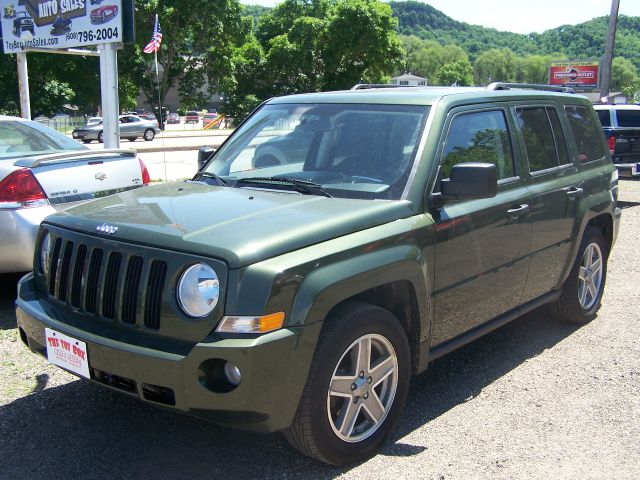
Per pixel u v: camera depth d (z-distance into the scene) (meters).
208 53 50.50
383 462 3.46
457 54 175.12
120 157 6.29
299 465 3.42
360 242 3.28
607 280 7.10
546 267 4.88
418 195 3.69
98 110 59.81
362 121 4.14
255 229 3.13
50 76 44.47
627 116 13.94
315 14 55.25
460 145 4.07
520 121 4.69
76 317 3.39
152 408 4.04
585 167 5.41
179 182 4.37
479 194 3.59
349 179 3.86
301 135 4.29
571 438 3.73
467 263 4.00
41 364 4.64
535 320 5.79
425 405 4.14
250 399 2.89
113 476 3.29
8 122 6.64
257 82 50.53
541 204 4.64
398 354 3.55
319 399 3.11
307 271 3.03
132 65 48.19
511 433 3.78
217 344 2.86
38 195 5.51
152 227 3.22
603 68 20.72
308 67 48.34
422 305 3.65
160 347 2.98
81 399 4.14
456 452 3.57
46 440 3.64
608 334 5.44
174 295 3.00
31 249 5.45
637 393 4.33
